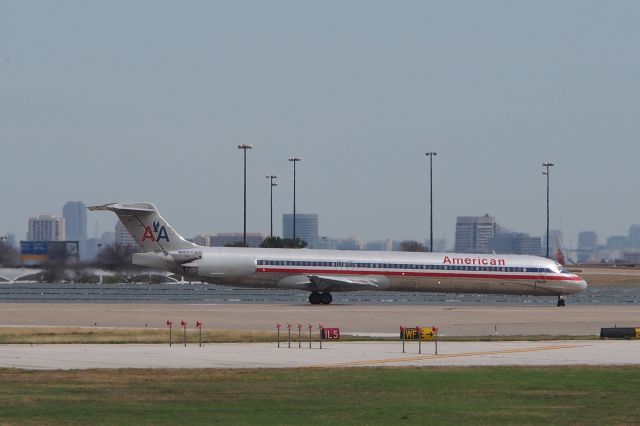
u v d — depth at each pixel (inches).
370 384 4220.0
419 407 3673.7
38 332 6688.0
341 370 4658.0
